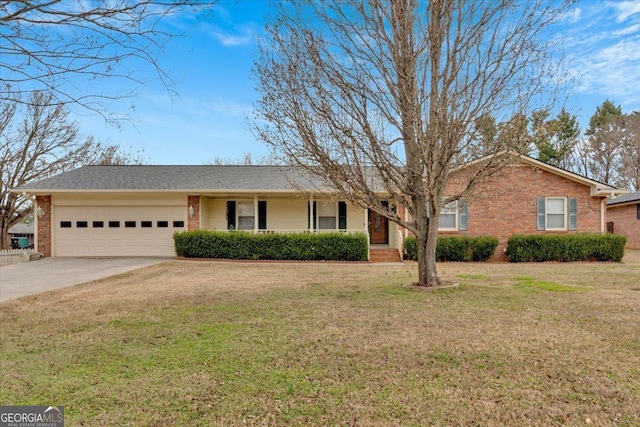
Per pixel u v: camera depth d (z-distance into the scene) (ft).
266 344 15.64
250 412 10.32
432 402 10.81
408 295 25.29
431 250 28.32
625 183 112.68
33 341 16.34
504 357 14.12
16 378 12.52
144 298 25.23
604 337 16.39
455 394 11.28
